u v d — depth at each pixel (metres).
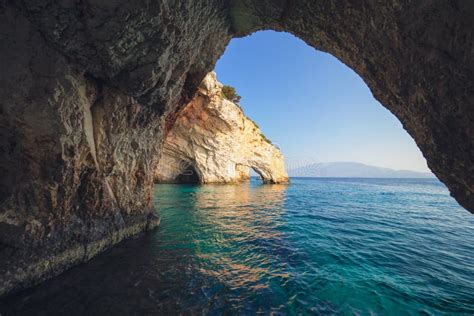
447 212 16.50
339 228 10.58
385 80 5.63
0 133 4.18
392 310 4.30
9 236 4.29
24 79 3.97
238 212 14.36
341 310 4.28
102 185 6.25
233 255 6.90
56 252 5.02
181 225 10.35
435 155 5.07
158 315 3.94
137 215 8.42
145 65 5.07
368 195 28.97
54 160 4.57
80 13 3.84
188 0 4.93
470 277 5.74
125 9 3.89
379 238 9.06
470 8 3.17
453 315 4.20
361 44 5.57
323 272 5.83
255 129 38.28
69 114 4.56
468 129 4.06
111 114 5.92
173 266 5.94
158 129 8.66
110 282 4.93
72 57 4.38
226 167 36.53
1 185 4.34
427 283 5.37
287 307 4.32
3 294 4.06
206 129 31.36
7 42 3.82
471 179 4.49
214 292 4.77
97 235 6.24
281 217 13.04
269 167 41.50
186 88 9.80
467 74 3.63
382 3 4.34
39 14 3.77
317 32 6.50
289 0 6.07
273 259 6.64
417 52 4.32
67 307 3.99
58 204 4.97
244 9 6.88
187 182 38.91
